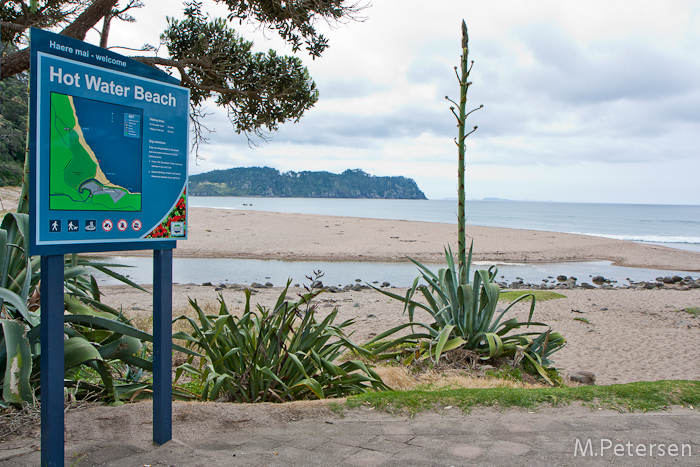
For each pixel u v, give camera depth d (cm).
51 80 215
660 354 854
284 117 1023
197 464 246
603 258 2912
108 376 351
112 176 239
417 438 290
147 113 254
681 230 6969
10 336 302
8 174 3491
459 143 598
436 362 543
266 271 2058
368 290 1586
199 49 900
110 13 749
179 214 271
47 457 225
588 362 798
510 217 10206
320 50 952
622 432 304
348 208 14575
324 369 434
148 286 1502
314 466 248
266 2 866
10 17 848
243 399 417
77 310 338
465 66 575
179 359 620
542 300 1366
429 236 3697
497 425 313
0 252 339
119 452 258
